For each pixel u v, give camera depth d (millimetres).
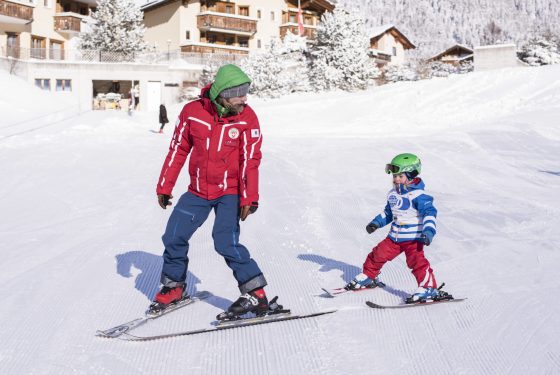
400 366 3373
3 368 3361
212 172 3922
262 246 6484
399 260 5906
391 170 4410
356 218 8031
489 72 32781
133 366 3385
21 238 6938
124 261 5871
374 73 36812
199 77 41406
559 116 20484
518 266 5629
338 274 5406
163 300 4211
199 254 6145
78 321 4152
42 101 30953
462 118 25750
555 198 9664
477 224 7613
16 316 4258
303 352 3570
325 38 37750
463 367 3355
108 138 19828
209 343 3721
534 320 4113
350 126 26156
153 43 50250
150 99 40438
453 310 4336
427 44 195250
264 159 14180
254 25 49000
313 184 10852
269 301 4555
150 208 8820
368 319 4145
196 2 47688
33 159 14273
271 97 35562
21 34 39656
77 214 8422
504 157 14438
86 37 40562
